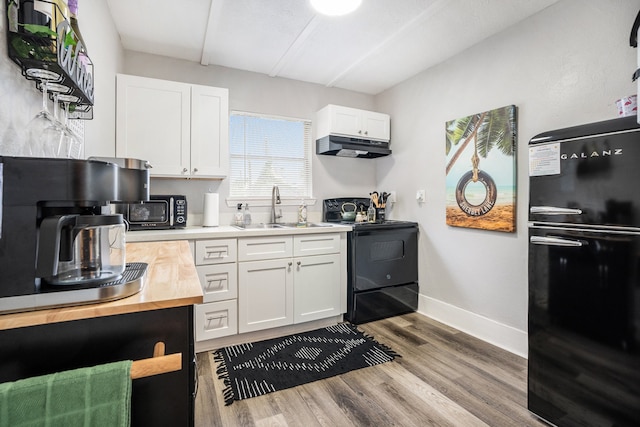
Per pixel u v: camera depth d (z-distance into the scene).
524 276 2.24
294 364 2.12
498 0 2.00
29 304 0.75
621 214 1.29
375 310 2.92
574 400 1.44
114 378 0.67
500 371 2.04
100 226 0.86
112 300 0.82
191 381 0.88
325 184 3.48
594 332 1.37
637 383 1.25
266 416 1.63
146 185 1.11
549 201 1.52
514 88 2.28
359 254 2.83
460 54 2.69
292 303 2.60
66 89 1.16
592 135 1.37
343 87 3.51
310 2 2.00
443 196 2.87
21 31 0.90
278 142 3.28
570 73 1.97
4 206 0.72
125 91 2.30
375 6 2.07
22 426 0.62
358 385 1.89
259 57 2.80
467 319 2.64
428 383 1.91
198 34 2.42
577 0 1.93
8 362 0.74
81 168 0.78
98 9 1.82
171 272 1.15
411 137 3.21
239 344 2.44
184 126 2.47
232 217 3.02
